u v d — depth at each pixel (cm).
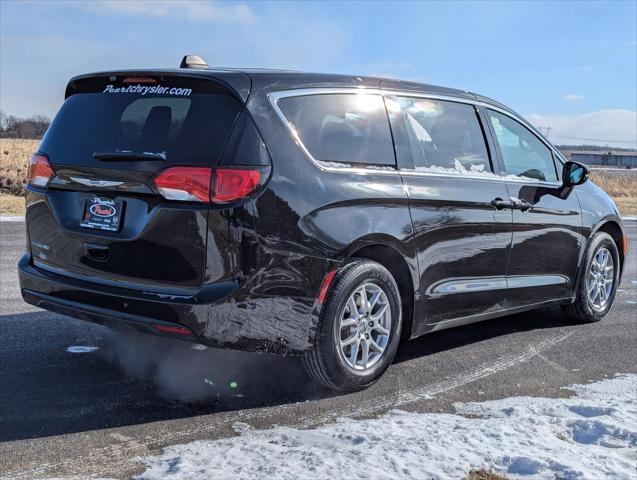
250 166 344
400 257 410
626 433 328
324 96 392
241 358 451
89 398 371
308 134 375
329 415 360
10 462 292
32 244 410
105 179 364
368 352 402
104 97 388
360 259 391
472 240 456
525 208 500
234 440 318
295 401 379
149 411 356
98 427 333
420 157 434
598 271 595
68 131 393
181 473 274
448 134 463
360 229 380
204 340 340
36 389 382
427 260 425
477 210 458
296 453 296
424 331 440
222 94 355
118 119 375
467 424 340
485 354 489
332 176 376
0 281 695
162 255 347
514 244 494
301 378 418
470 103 491
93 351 455
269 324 354
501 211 479
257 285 345
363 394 396
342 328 389
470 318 474
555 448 309
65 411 352
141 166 352
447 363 464
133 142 363
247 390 393
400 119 431
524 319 605
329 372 382
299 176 360
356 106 408
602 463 294
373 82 427
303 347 368
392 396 394
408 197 410
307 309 364
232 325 344
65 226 382
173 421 344
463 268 454
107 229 364
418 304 426
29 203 408
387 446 304
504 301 498
